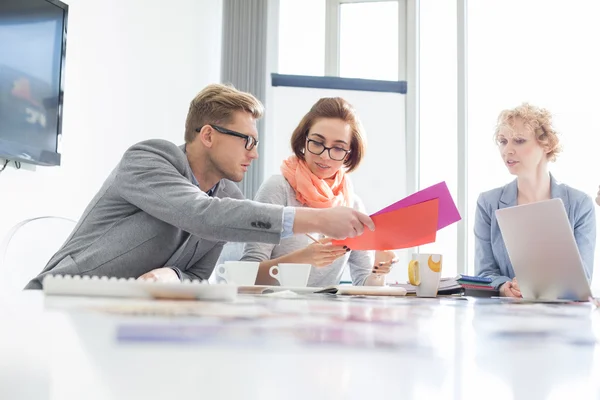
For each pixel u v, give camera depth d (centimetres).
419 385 23
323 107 224
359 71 440
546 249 151
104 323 40
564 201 233
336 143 220
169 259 162
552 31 365
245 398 19
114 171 157
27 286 143
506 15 381
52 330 36
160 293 72
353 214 132
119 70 319
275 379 22
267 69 417
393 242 136
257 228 132
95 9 301
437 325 50
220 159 171
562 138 241
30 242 208
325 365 26
